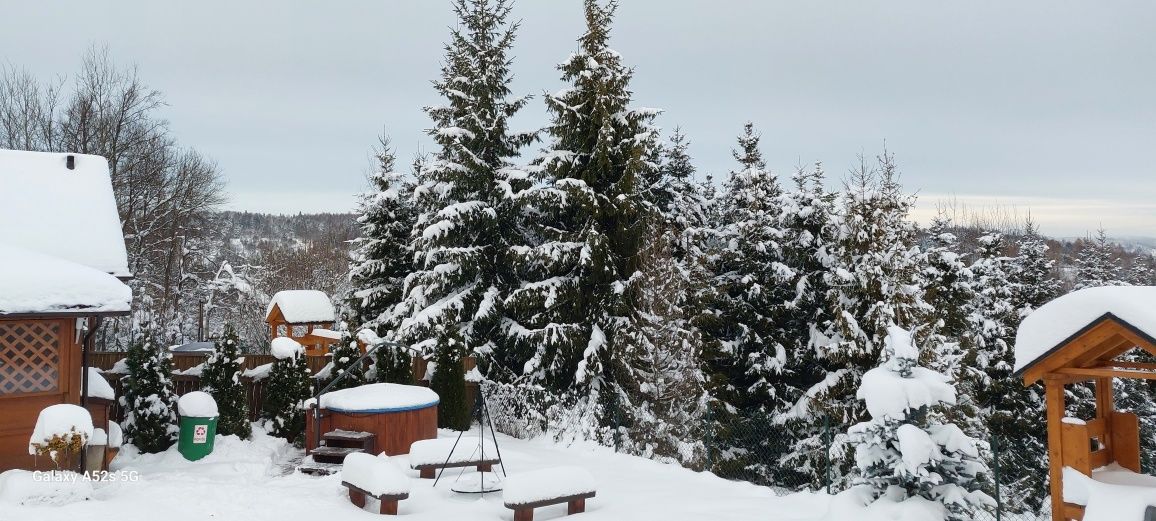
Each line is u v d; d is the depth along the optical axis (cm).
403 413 1398
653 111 2081
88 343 1212
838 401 2152
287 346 1575
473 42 2264
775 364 2328
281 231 8081
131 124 3416
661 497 1123
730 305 2406
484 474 1238
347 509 1016
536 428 1664
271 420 1556
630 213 2030
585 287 2064
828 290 2355
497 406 1825
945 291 2456
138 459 1330
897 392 878
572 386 2019
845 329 2144
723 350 2281
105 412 1270
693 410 1986
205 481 1136
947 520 874
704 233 2706
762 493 1173
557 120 2183
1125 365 814
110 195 1570
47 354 1143
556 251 2006
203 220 4316
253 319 4416
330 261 5284
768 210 2650
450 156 2233
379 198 2731
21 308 1071
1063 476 802
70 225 1445
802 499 1097
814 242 2478
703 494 1148
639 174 2128
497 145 2284
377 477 988
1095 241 3803
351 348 1720
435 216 2283
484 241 2238
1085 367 809
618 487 1188
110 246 1447
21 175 1506
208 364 1488
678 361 1992
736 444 2445
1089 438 838
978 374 2280
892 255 2108
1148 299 749
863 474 925
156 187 3572
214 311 4584
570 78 2147
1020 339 830
